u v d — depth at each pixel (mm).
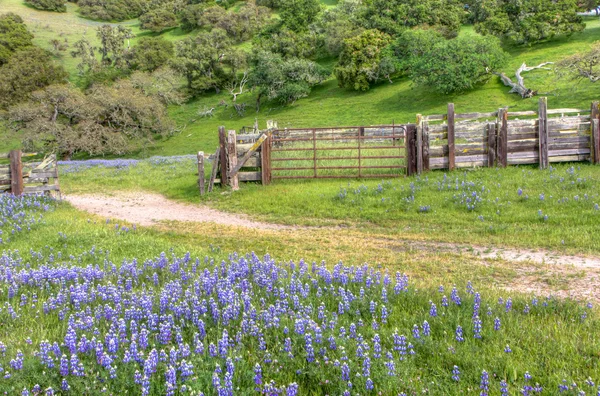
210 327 7672
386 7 86750
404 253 13055
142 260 12500
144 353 6852
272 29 100562
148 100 64812
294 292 8938
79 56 114000
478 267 11578
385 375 6223
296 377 6348
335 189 20297
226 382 5828
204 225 17297
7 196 21078
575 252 12352
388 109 65688
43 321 8211
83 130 60562
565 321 7844
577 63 55062
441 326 7668
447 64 62719
